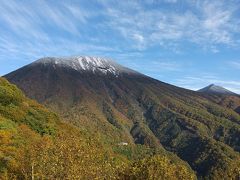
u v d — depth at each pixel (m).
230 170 35.81
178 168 40.56
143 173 38.53
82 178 34.75
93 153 37.81
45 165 35.22
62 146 35.81
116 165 40.06
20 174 41.69
